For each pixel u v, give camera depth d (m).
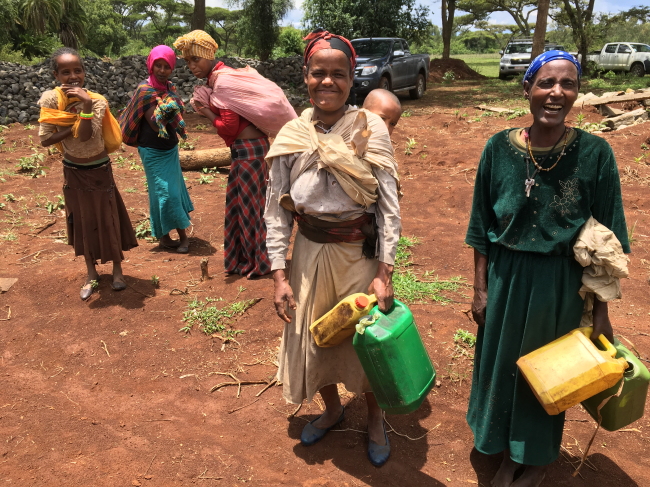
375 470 2.85
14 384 3.51
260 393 3.46
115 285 4.58
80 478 2.74
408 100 16.98
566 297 2.41
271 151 2.63
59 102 4.04
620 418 2.53
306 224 2.68
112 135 4.29
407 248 5.58
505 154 2.44
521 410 2.52
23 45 22.73
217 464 2.86
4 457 2.88
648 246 5.65
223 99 4.57
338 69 2.46
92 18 42.28
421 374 2.57
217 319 4.17
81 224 4.44
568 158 2.33
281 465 2.88
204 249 5.71
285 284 2.72
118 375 3.63
